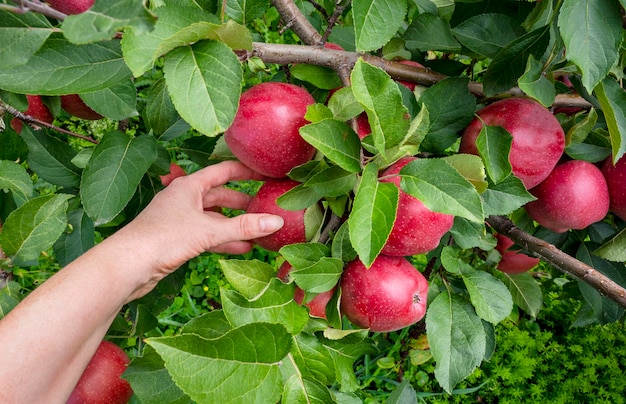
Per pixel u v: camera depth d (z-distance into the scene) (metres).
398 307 0.36
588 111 0.42
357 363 0.94
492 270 0.60
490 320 0.40
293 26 0.39
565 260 0.40
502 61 0.37
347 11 0.59
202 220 0.39
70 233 0.49
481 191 0.35
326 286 0.34
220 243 0.39
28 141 0.46
